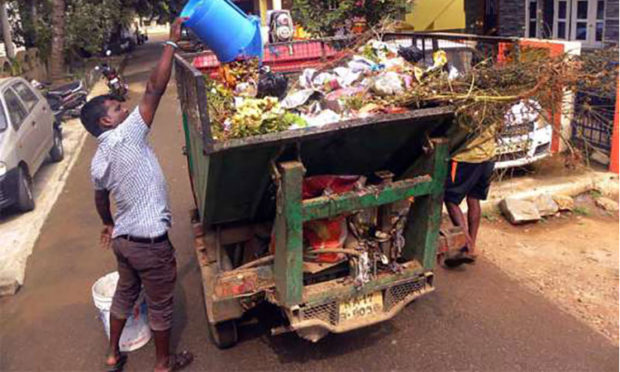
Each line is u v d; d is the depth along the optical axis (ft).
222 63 13.84
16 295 16.24
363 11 28.02
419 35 16.48
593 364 11.48
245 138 9.05
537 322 13.00
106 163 10.69
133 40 102.53
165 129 34.40
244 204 11.29
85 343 13.53
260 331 13.26
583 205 19.43
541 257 16.03
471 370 11.53
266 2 50.88
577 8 26.96
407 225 11.92
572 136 20.99
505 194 19.45
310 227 11.15
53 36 53.16
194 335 13.39
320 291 10.73
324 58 18.80
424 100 10.47
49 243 19.69
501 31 32.58
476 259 15.99
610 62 10.98
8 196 21.34
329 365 11.94
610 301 13.70
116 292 11.88
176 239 18.90
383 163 11.37
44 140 26.61
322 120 10.14
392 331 12.96
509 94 10.20
